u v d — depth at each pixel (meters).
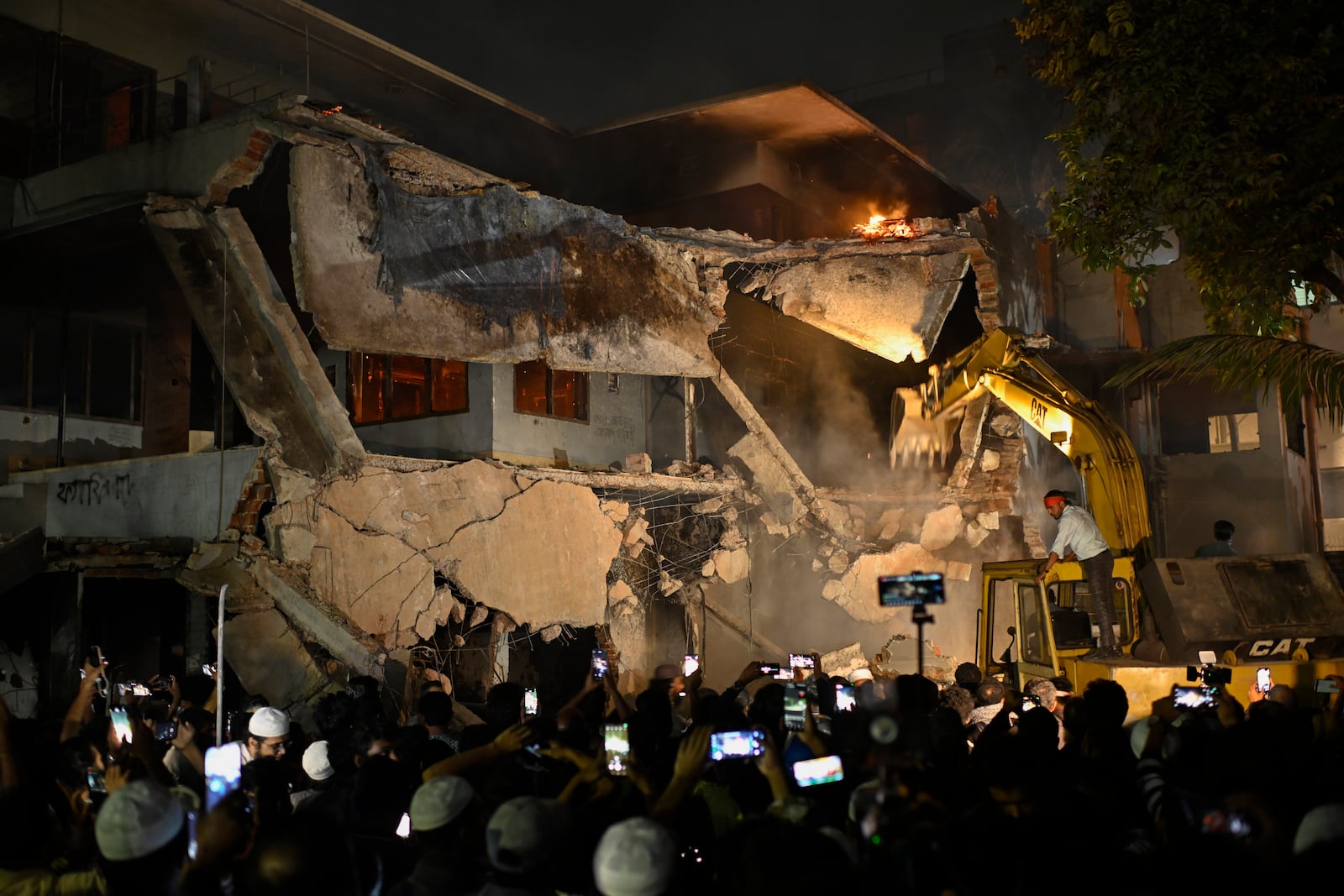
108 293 18.48
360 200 13.92
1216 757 4.69
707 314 18.09
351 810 5.28
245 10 19.42
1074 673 10.31
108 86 18.77
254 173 13.80
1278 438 23.41
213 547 12.98
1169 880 2.99
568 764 5.72
